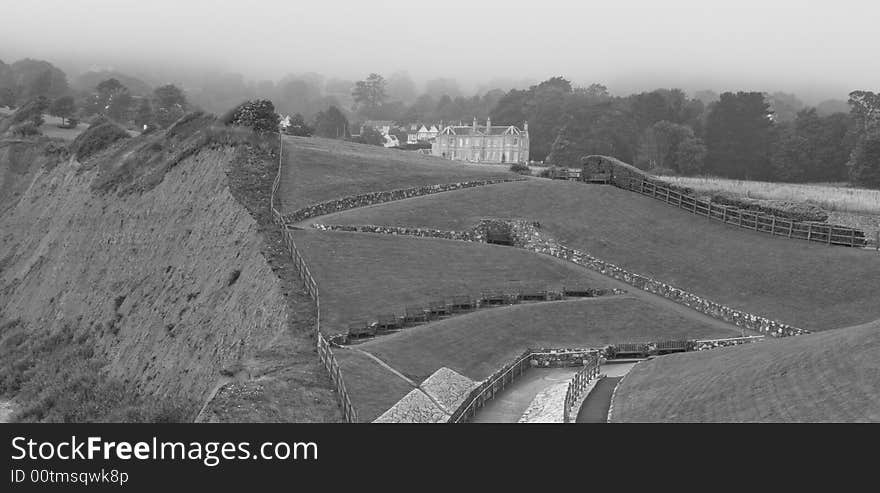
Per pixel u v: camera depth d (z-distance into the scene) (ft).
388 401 129.59
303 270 177.27
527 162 636.07
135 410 161.48
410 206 245.04
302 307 162.91
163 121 596.29
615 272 221.05
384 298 180.24
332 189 247.91
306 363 138.72
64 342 229.25
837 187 442.09
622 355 177.27
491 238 238.07
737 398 120.37
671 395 132.77
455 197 257.14
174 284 209.87
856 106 600.80
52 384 198.70
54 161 346.54
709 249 229.04
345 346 153.48
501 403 145.89
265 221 205.46
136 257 238.68
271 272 176.45
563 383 152.97
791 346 139.54
